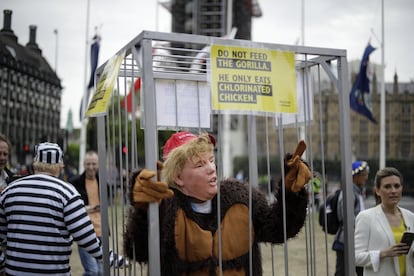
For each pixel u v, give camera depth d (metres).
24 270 2.89
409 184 27.14
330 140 39.84
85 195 5.02
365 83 15.30
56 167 3.10
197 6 33.53
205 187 2.33
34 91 25.17
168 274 2.32
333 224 4.40
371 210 3.35
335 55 2.38
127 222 2.28
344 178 2.37
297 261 7.35
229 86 2.12
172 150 2.41
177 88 3.16
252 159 3.18
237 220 2.44
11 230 2.95
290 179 2.36
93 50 14.23
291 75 2.26
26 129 24.67
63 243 2.96
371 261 3.16
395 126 42.22
